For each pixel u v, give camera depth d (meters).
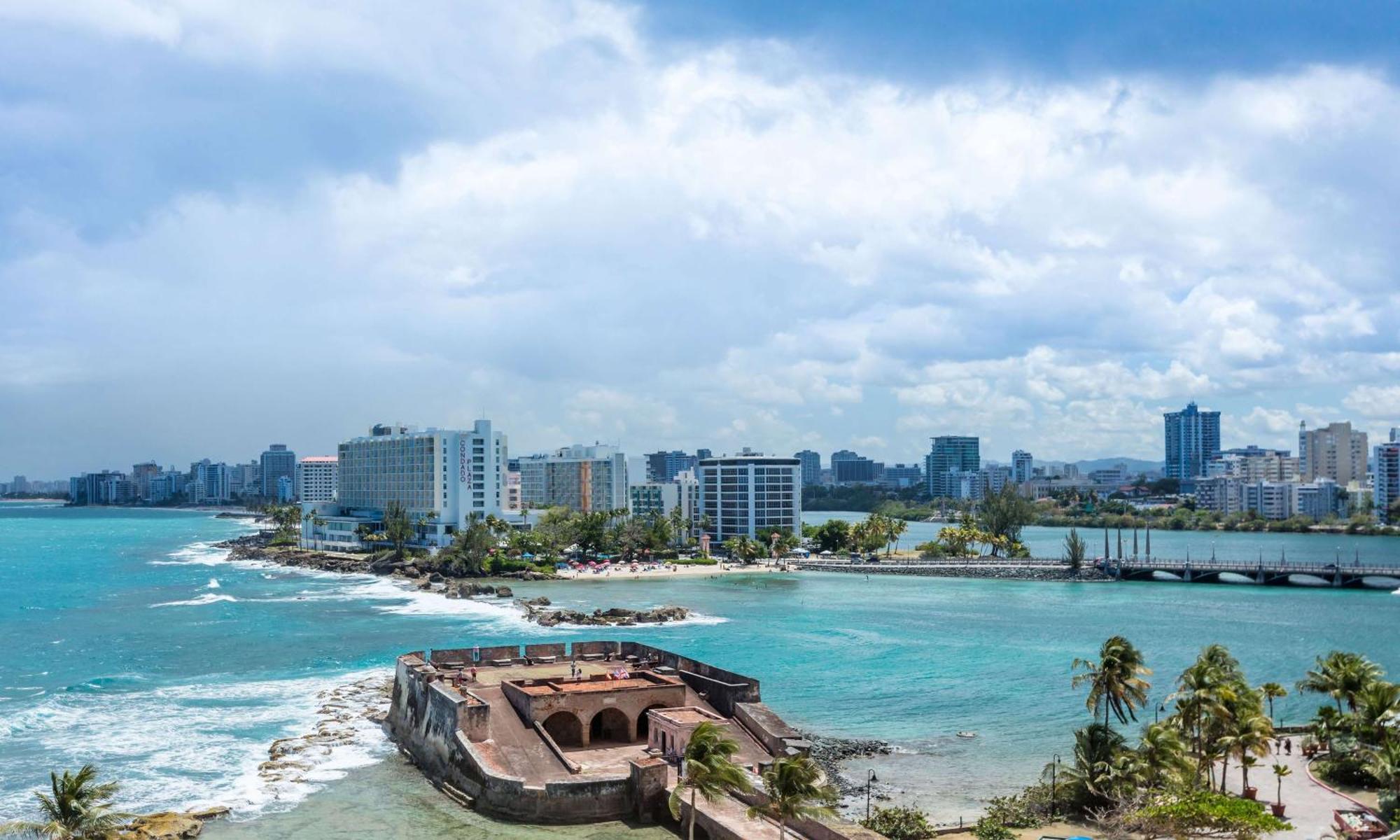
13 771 90.75
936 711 114.19
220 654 148.75
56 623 181.38
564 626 176.62
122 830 72.94
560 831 73.69
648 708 90.00
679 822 72.75
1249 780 83.19
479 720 83.75
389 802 81.00
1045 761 95.19
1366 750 80.00
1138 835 67.50
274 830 75.19
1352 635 166.88
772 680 130.62
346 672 134.38
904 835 72.62
